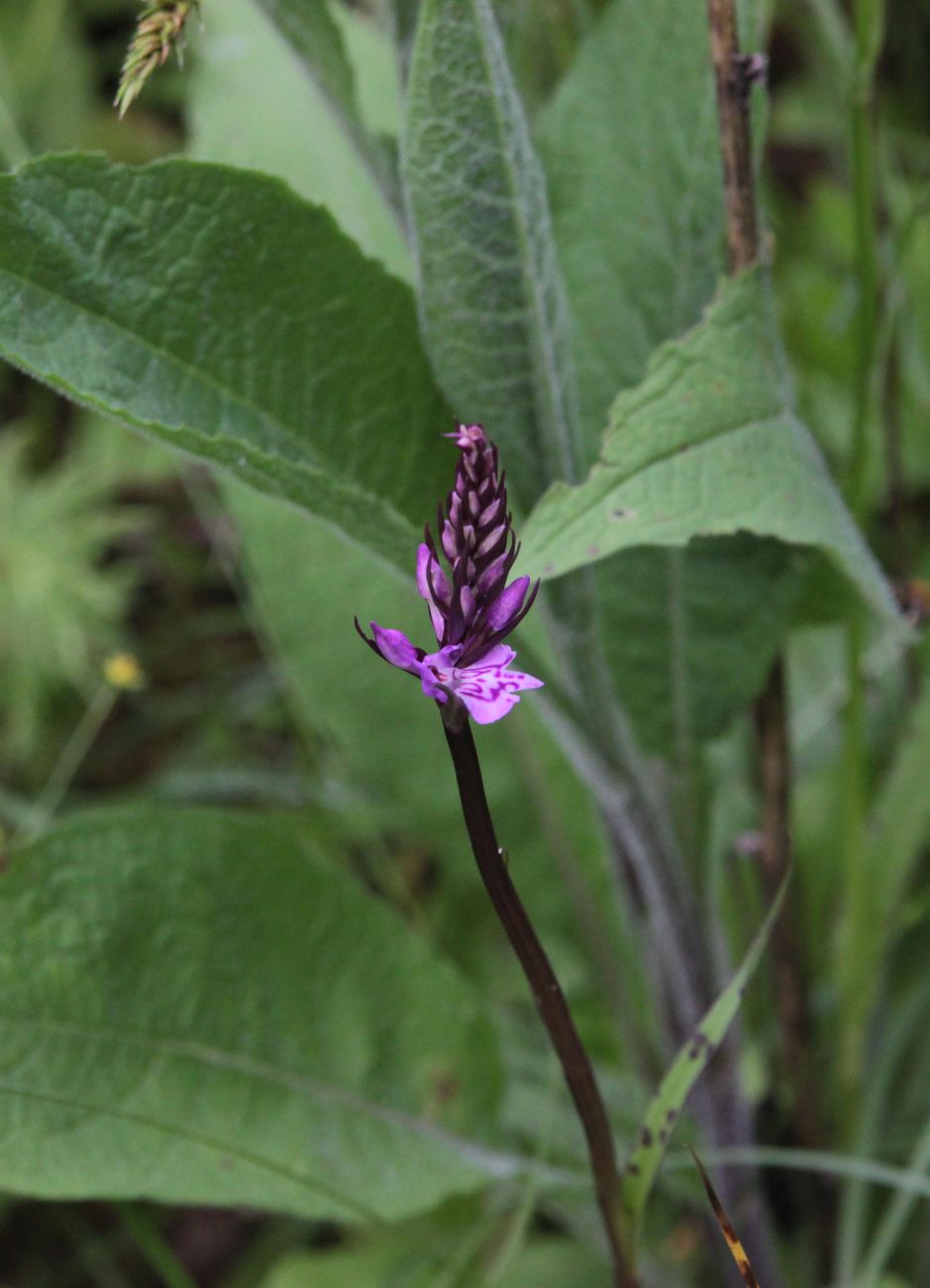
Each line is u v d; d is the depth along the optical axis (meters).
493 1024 0.72
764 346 0.61
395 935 0.72
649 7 0.67
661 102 0.67
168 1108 0.68
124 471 1.19
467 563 0.52
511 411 0.63
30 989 0.67
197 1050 0.69
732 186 0.61
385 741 0.82
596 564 0.69
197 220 0.60
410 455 0.64
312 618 0.81
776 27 1.22
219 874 0.70
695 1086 0.72
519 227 0.61
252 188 0.60
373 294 0.62
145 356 0.61
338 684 0.81
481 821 0.54
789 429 0.62
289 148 0.81
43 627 1.11
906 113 1.06
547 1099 0.79
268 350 0.62
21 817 0.98
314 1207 0.69
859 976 0.73
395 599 0.80
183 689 1.20
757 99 0.61
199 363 0.61
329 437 0.63
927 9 1.03
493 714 0.51
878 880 0.73
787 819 0.71
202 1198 0.67
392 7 0.62
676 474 0.59
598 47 0.68
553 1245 0.82
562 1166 0.76
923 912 0.80
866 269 0.68
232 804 1.09
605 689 0.66
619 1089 0.80
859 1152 0.73
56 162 0.59
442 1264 0.74
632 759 0.67
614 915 0.83
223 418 0.62
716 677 0.69
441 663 0.52
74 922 0.68
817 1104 0.76
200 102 0.83
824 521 0.61
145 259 0.60
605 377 0.69
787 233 1.16
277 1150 0.69
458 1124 0.72
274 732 1.16
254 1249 0.92
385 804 0.92
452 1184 0.71
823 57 1.07
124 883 0.69
